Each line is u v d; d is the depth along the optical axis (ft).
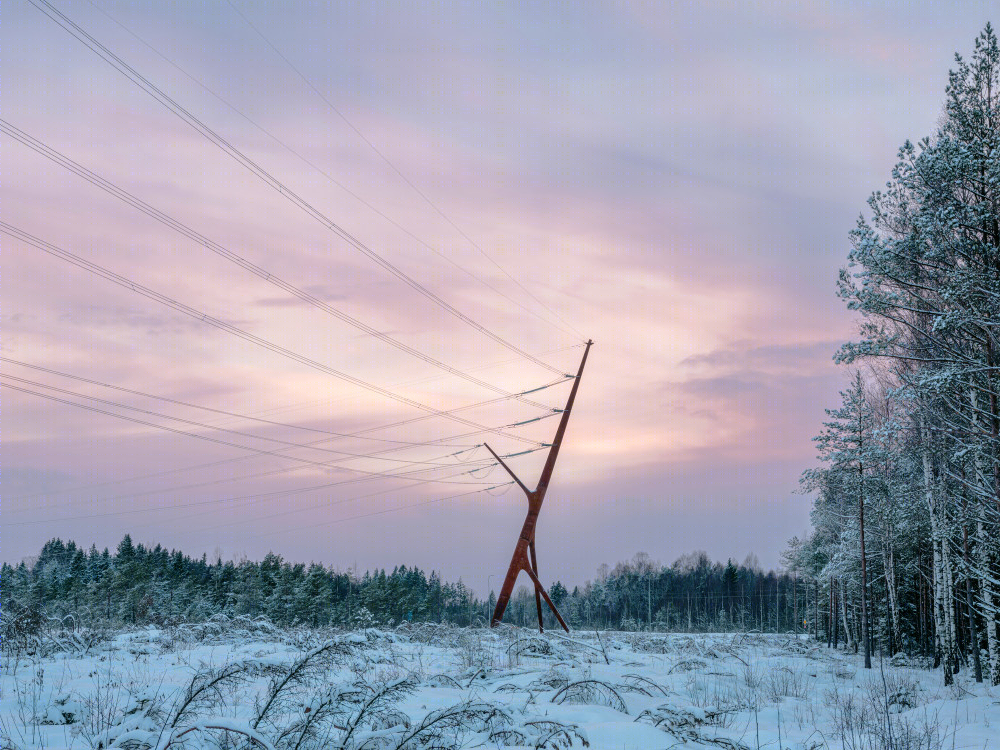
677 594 532.73
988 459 78.43
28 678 41.47
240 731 21.81
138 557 352.49
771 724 43.47
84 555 370.73
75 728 28.43
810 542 239.09
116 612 230.07
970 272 63.10
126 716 28.99
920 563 148.66
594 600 555.69
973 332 67.51
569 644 82.33
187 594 276.41
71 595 263.49
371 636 77.20
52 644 58.23
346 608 272.10
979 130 67.21
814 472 130.00
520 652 70.23
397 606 313.94
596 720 34.42
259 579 277.64
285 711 30.55
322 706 25.20
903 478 117.19
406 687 28.35
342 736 25.85
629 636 134.51
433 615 382.01
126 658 55.57
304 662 27.30
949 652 91.50
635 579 561.02
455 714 26.25
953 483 96.68
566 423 137.18
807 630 332.39
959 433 78.18
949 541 102.17
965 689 79.36
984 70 68.13
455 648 79.61
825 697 60.39
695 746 30.81
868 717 46.09
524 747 27.71
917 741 37.11
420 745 25.39
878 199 74.08
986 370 66.90
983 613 88.28
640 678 49.57
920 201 70.33
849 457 123.44
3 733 27.12
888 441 108.68
